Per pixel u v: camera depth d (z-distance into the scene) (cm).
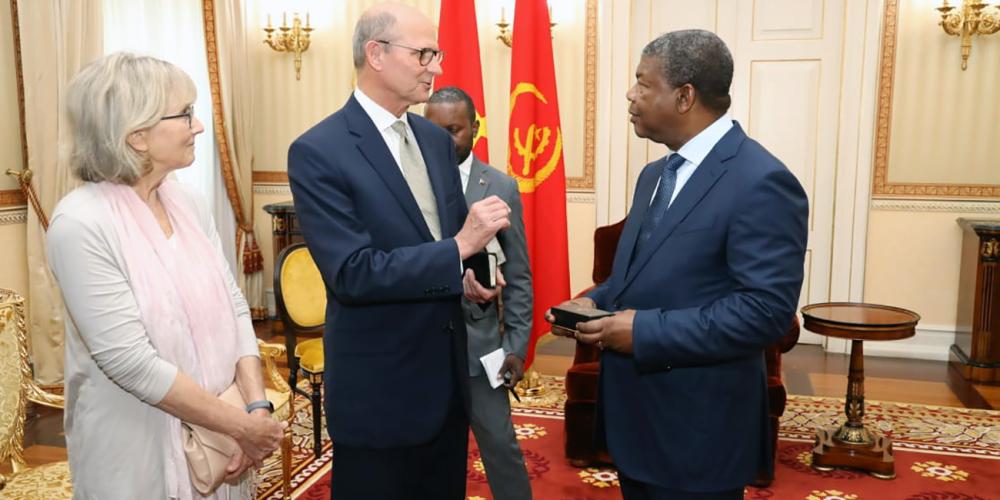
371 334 175
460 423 192
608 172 553
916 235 524
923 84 509
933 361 523
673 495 169
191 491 163
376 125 176
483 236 165
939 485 331
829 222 539
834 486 331
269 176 623
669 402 169
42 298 424
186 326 162
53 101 417
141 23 506
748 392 171
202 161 564
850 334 335
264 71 612
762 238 157
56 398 232
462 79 400
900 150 519
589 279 569
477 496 319
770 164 160
